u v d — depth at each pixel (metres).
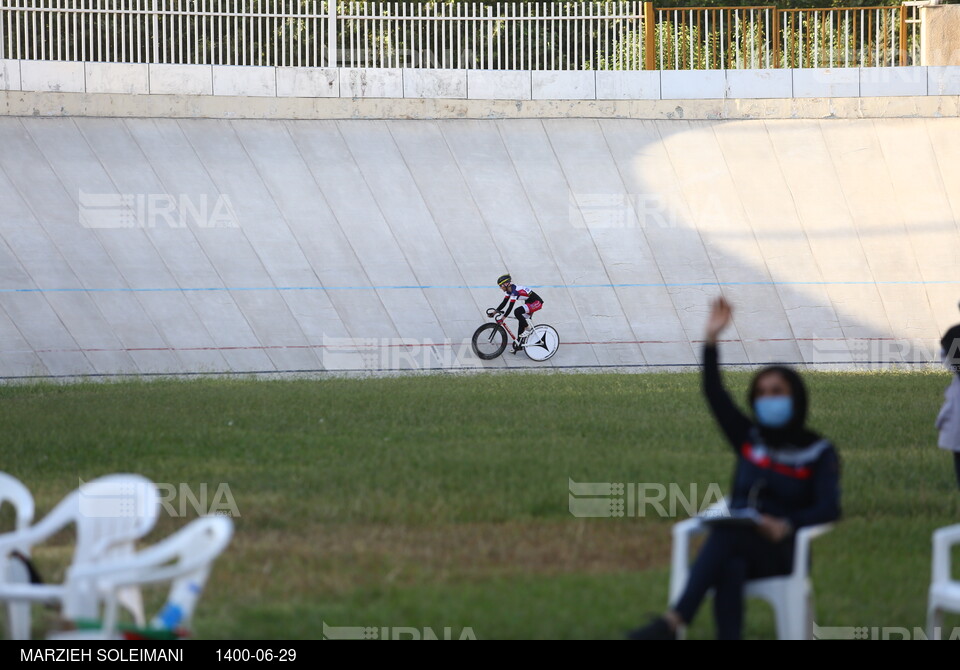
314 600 25.41
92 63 108.44
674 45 125.56
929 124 114.25
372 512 33.88
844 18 129.88
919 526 32.47
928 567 28.06
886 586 26.30
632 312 99.62
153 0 111.12
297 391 70.12
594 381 78.00
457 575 27.44
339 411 58.34
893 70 115.81
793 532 20.61
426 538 31.25
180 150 106.81
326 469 41.00
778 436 21.72
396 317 97.25
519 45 125.25
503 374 87.19
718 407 22.14
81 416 56.47
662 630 19.86
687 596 20.14
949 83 115.56
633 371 94.75
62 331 91.44
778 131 113.69
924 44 118.75
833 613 24.31
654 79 115.44
